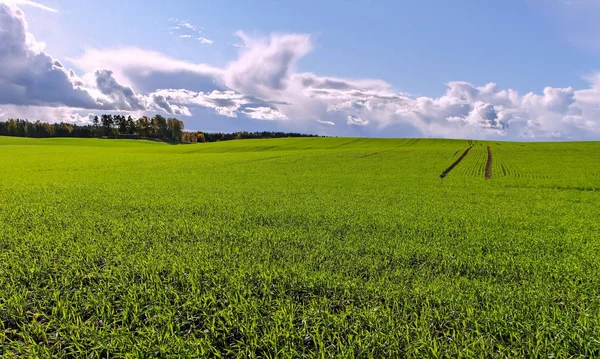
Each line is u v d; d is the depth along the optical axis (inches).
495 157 2299.5
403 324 236.7
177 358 204.7
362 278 327.6
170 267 343.9
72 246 418.3
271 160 2161.7
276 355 203.3
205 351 209.8
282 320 243.3
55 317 249.6
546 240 487.8
